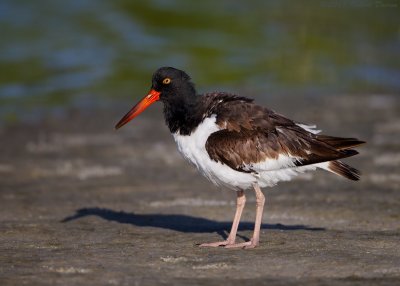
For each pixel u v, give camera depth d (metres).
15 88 28.98
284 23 40.78
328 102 27.00
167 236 11.09
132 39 36.75
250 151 10.10
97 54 34.03
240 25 40.28
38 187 15.93
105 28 38.34
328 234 10.98
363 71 32.66
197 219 12.73
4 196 15.01
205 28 39.47
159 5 42.91
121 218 12.80
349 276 8.48
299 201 14.07
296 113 24.88
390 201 13.85
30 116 25.25
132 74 31.34
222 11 42.78
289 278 8.43
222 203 14.12
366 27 40.00
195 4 43.75
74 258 9.51
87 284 8.20
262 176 10.27
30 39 35.78
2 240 10.77
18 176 17.08
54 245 10.40
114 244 10.48
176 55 34.56
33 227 11.84
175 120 10.66
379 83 30.66
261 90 29.42
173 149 20.12
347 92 29.14
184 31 38.75
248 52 35.50
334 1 36.50
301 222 12.30
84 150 20.14
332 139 10.25
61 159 19.03
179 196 14.88
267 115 10.36
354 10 42.50
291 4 44.34
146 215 13.09
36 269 8.88
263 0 45.56
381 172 16.70
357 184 15.60
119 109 26.34
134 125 23.78
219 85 30.25
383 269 8.77
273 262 9.19
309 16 41.78
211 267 8.95
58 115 25.41
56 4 41.97
